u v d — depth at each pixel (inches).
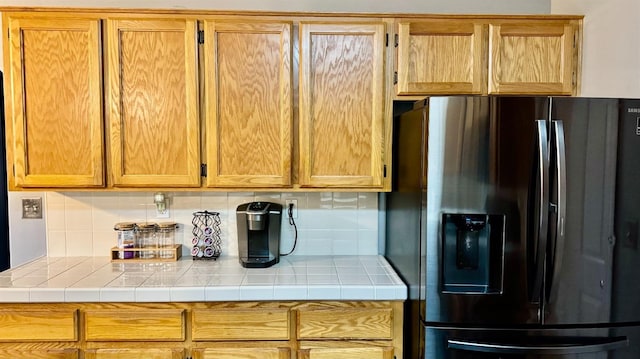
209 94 74.6
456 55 76.0
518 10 90.2
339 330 67.7
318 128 75.9
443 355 62.8
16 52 72.8
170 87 74.5
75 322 65.9
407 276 70.3
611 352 62.6
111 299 65.6
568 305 61.8
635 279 62.5
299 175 76.6
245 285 67.2
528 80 76.5
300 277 72.1
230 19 74.1
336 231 90.0
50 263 81.3
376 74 75.5
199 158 75.5
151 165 75.4
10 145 74.2
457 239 64.4
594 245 61.6
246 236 80.4
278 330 67.2
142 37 73.9
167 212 87.9
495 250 62.8
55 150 74.4
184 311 66.9
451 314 62.2
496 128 60.5
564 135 60.4
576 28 76.5
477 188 61.1
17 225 90.8
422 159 62.7
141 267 78.6
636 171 61.7
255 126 75.5
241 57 74.6
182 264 81.2
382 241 90.3
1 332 65.6
